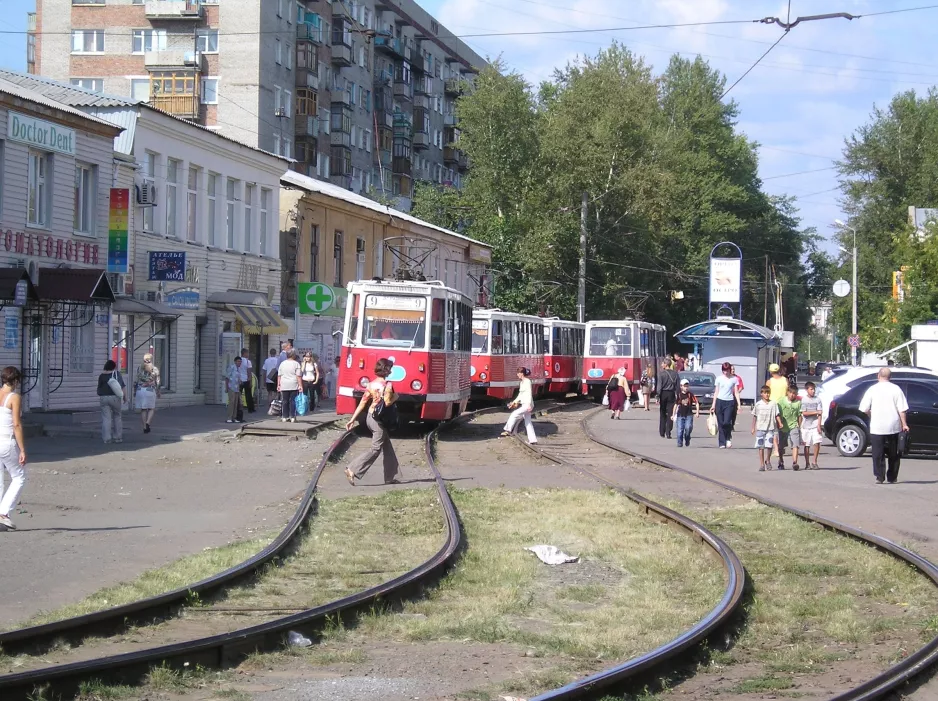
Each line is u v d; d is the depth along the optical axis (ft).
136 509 52.60
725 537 48.42
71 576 36.27
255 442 87.76
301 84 235.20
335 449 80.64
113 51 221.46
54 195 99.35
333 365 159.43
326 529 47.32
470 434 106.83
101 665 24.31
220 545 42.88
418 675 26.48
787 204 305.73
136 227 116.78
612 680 24.38
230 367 108.37
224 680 25.67
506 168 236.84
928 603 35.22
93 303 99.09
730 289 239.30
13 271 87.92
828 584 38.96
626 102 225.56
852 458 89.97
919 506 59.67
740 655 29.09
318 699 24.39
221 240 138.82
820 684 26.35
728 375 99.25
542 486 65.46
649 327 198.80
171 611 31.50
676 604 34.99
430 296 97.25
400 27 301.02
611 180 224.53
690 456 90.27
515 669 27.17
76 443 83.76
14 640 26.55
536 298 234.99
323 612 30.19
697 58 285.43
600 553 43.68
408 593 34.76
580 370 195.11
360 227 181.47
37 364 98.58
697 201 269.85
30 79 121.19
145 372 92.84
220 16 218.38
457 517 49.34
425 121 312.71
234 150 139.23
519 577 38.29
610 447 92.32
